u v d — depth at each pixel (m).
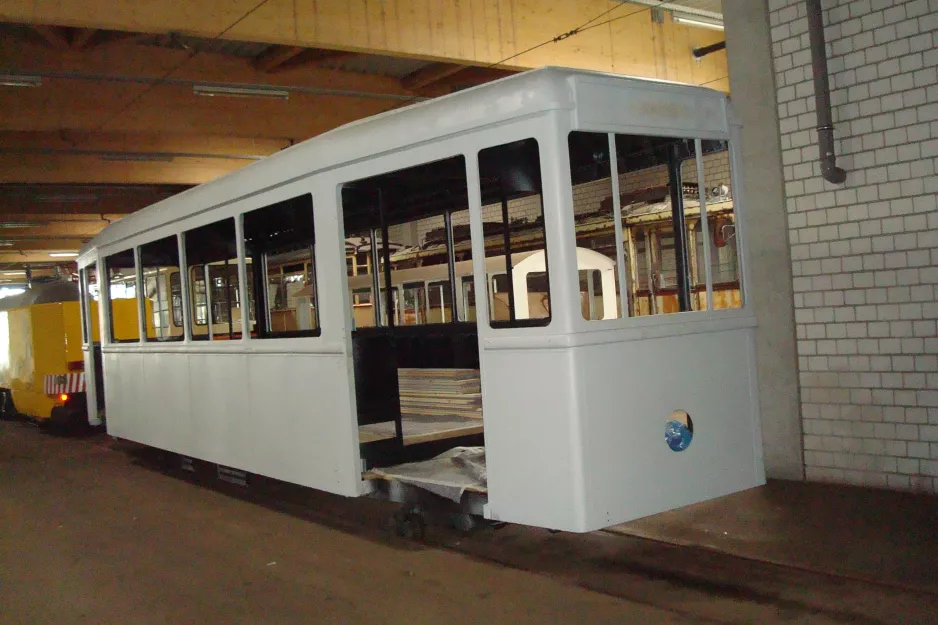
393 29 11.48
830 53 6.29
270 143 19.00
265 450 6.68
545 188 4.43
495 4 12.21
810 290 6.50
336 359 5.72
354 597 4.85
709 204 5.73
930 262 5.83
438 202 6.36
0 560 6.18
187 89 15.07
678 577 4.78
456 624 4.30
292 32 10.85
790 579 4.59
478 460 5.60
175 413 8.34
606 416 4.46
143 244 8.84
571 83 4.46
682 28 14.05
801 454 6.60
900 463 6.04
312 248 6.31
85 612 4.90
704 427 4.90
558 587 4.77
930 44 5.78
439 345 6.51
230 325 7.39
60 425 14.21
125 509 7.73
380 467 5.75
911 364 5.95
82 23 9.77
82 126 14.17
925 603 4.12
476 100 4.71
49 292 15.21
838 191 6.30
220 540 6.38
